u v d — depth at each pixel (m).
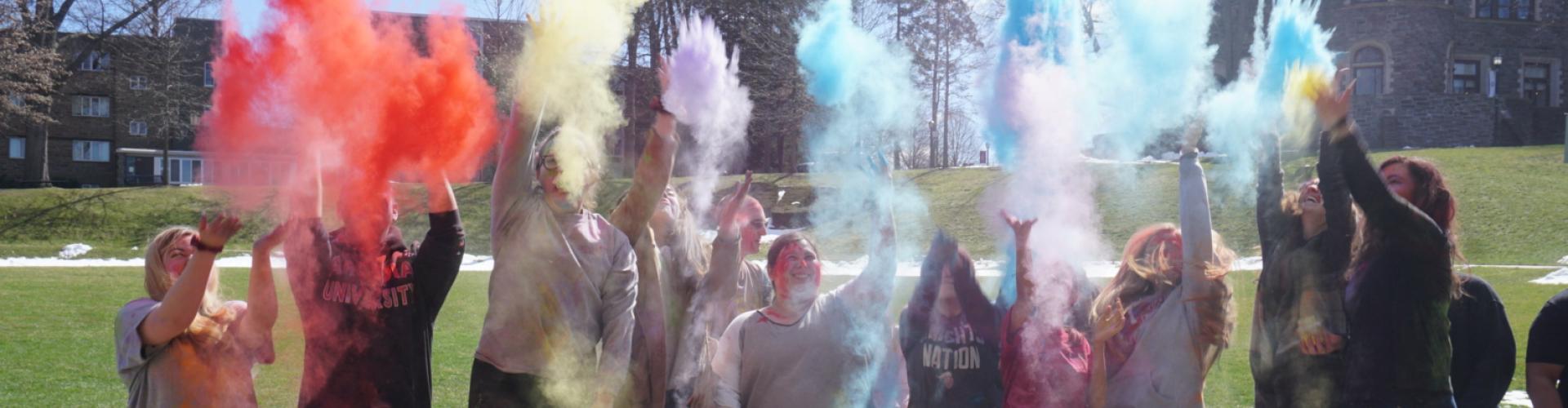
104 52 34.22
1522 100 31.62
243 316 3.39
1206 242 3.47
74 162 46.53
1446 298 3.16
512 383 3.27
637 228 3.51
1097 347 3.47
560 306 3.27
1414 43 30.78
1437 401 3.11
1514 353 3.44
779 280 3.61
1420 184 3.49
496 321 3.30
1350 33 31.58
